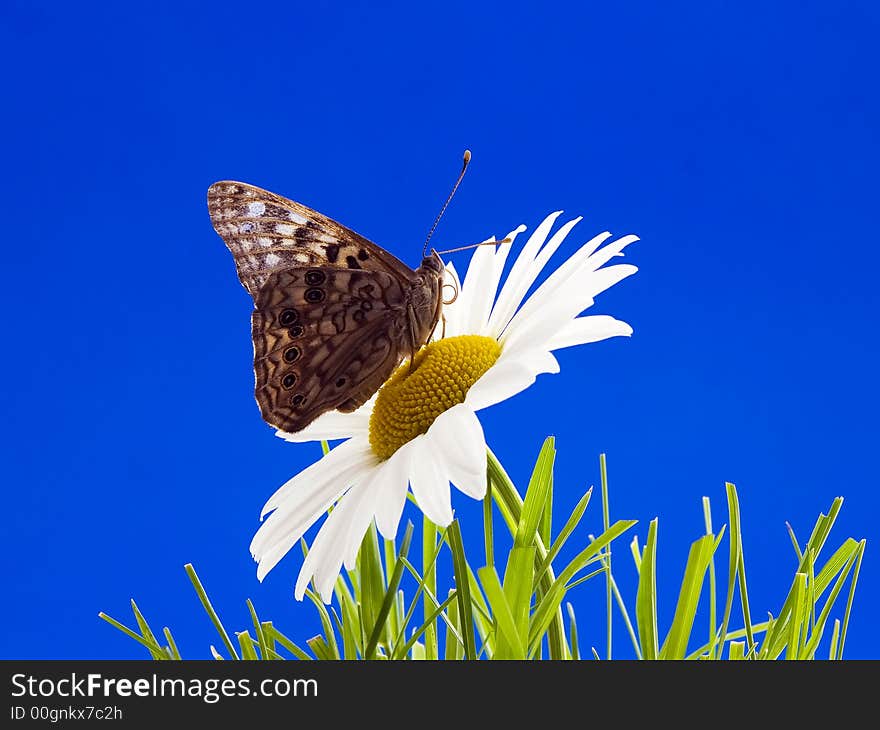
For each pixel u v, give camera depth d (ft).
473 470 1.36
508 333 1.42
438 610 1.38
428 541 1.44
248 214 1.45
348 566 1.37
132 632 1.40
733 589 1.38
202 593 1.39
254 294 1.45
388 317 1.43
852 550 1.38
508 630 1.36
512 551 1.37
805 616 1.37
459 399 1.41
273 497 1.45
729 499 1.38
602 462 1.43
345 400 1.44
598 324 1.38
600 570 1.39
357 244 1.44
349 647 1.42
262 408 1.43
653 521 1.39
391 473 1.38
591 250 1.42
